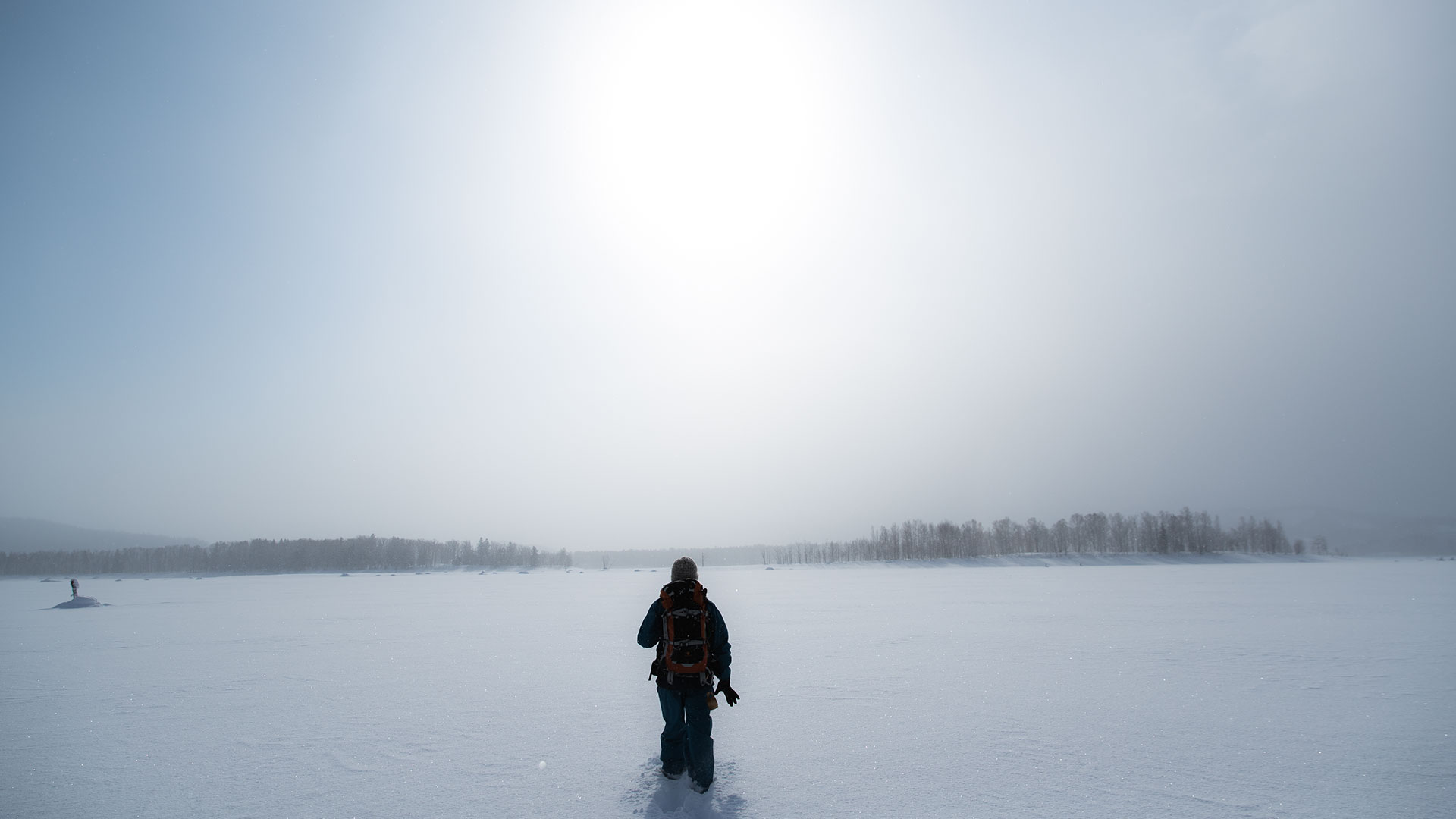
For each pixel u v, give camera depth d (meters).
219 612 29.22
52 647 16.69
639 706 9.26
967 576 71.31
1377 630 16.55
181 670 12.68
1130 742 7.02
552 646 16.11
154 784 6.06
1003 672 11.34
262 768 6.50
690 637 5.77
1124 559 121.44
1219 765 6.21
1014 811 5.12
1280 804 5.24
